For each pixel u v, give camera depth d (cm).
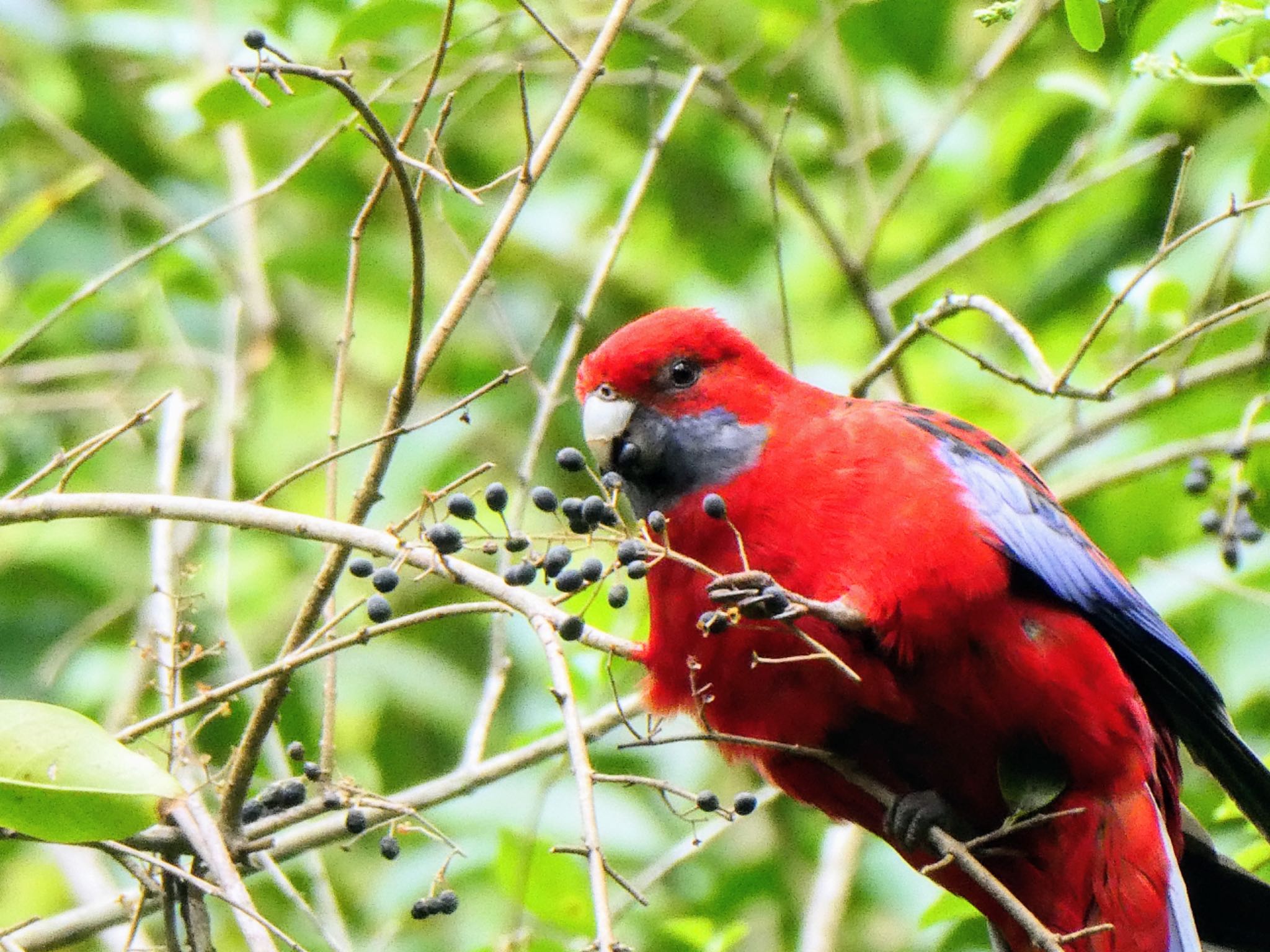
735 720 796
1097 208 1252
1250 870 880
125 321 1352
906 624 746
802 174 1343
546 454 1282
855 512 762
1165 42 1033
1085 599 785
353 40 916
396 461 1257
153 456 1300
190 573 761
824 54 1323
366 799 679
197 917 661
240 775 673
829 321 1362
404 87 1138
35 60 1377
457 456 1278
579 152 1377
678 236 1378
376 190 742
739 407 812
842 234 1364
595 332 1344
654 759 1159
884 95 1330
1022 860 788
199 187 1366
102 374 1320
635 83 1122
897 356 830
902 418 811
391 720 1238
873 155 1349
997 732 773
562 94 1361
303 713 1191
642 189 882
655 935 1077
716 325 834
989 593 753
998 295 1315
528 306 1338
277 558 1259
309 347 1349
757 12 1330
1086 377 1232
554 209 1359
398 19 908
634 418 823
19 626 1236
